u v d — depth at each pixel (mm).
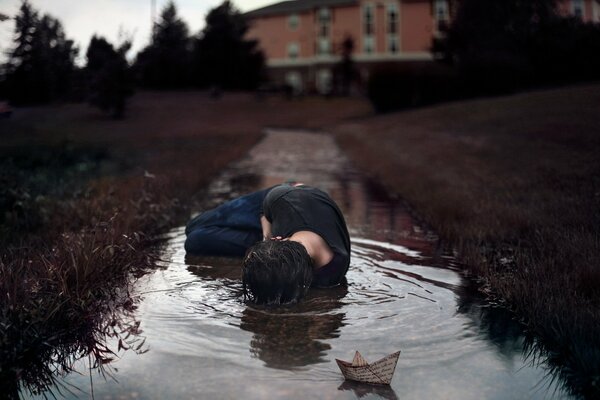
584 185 7008
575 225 5215
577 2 39656
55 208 6184
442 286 3961
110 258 4090
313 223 3627
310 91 55031
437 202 7156
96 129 26172
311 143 21281
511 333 3084
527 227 5488
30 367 2707
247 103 43469
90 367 2674
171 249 5062
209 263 4527
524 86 25000
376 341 2943
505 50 25938
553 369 2645
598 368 2492
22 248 4457
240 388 2434
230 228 4727
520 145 10969
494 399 2367
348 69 49031
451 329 3131
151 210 6176
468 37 27609
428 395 2389
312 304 3490
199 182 9750
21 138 19078
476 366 2668
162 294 3701
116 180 8711
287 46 60906
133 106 39531
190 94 48781
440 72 29766
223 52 52219
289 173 11930
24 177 8250
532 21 25203
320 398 2352
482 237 5344
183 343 2906
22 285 3381
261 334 3018
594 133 10312
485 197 7113
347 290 3789
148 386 2467
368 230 6059
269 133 27672
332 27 58188
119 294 3707
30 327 2998
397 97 31688
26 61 14656
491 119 15961
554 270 3975
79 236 4406
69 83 18672
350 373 2443
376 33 56219
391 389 2436
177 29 53031
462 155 11539
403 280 4078
